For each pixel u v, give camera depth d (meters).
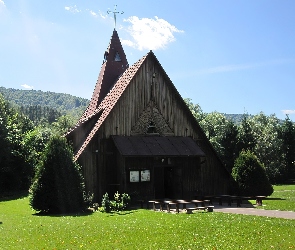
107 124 28.72
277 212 21.69
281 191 42.56
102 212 23.30
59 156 23.38
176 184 30.89
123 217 20.53
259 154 64.44
